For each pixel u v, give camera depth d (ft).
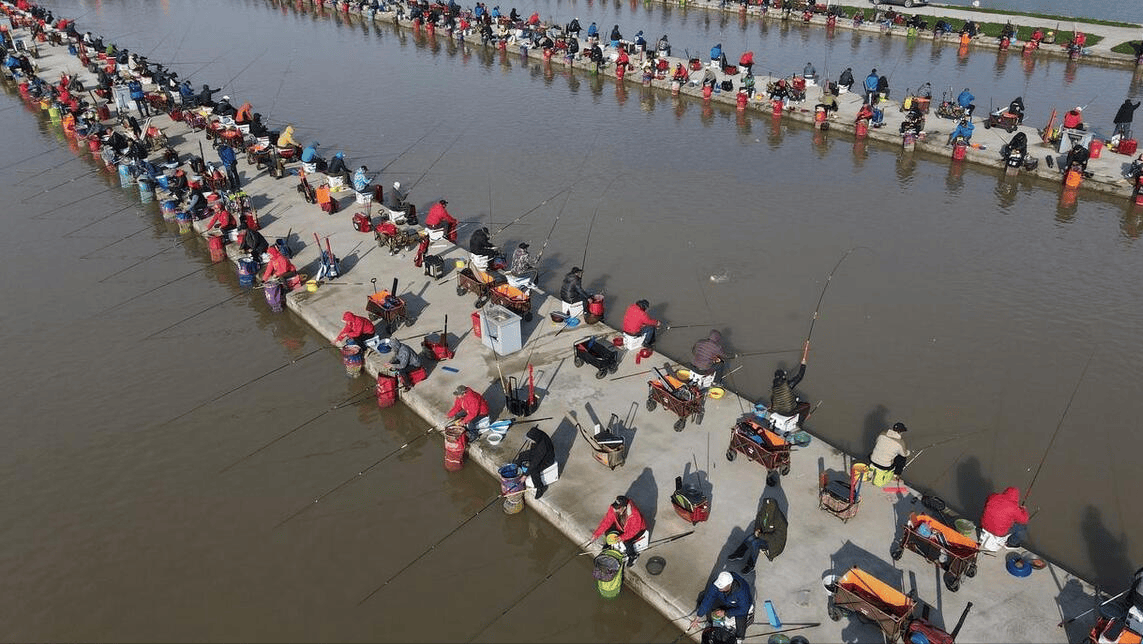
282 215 95.50
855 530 47.52
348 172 103.71
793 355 69.00
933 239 91.50
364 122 139.54
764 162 117.80
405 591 47.52
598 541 46.96
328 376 68.23
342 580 48.34
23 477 57.26
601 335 68.74
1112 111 134.62
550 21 220.84
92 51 183.83
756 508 49.29
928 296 78.95
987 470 55.52
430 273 78.48
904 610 40.14
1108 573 46.70
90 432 61.93
